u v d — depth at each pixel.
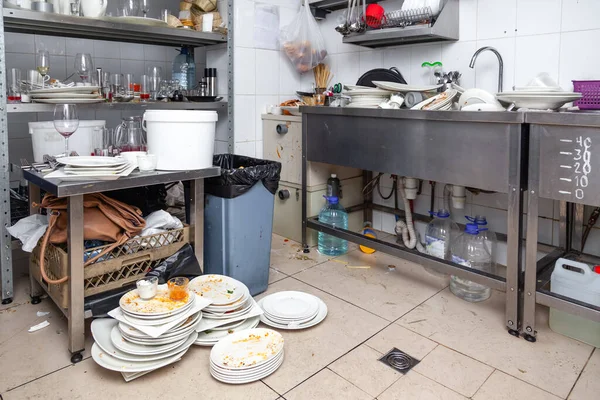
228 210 2.09
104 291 1.79
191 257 1.97
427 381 1.58
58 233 1.77
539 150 1.73
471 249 2.48
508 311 1.90
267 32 3.21
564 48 2.25
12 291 2.19
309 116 2.72
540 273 2.10
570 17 2.21
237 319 1.81
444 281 2.45
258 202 2.19
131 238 1.82
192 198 1.98
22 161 2.11
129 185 1.69
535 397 1.50
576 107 2.14
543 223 2.47
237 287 1.92
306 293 2.21
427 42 2.77
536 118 1.69
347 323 1.99
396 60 2.97
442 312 2.09
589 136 1.59
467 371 1.64
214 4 3.00
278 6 3.26
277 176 2.26
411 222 2.79
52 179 1.60
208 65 3.24
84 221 1.73
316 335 1.89
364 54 3.15
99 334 1.67
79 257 1.65
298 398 1.50
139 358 1.56
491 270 2.54
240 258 2.17
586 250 2.35
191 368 1.66
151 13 3.17
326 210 2.99
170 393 1.52
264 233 2.26
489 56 2.52
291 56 3.22
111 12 2.95
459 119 1.94
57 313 2.08
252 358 1.62
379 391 1.53
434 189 2.93
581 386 1.55
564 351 1.77
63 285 1.73
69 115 1.88
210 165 1.98
